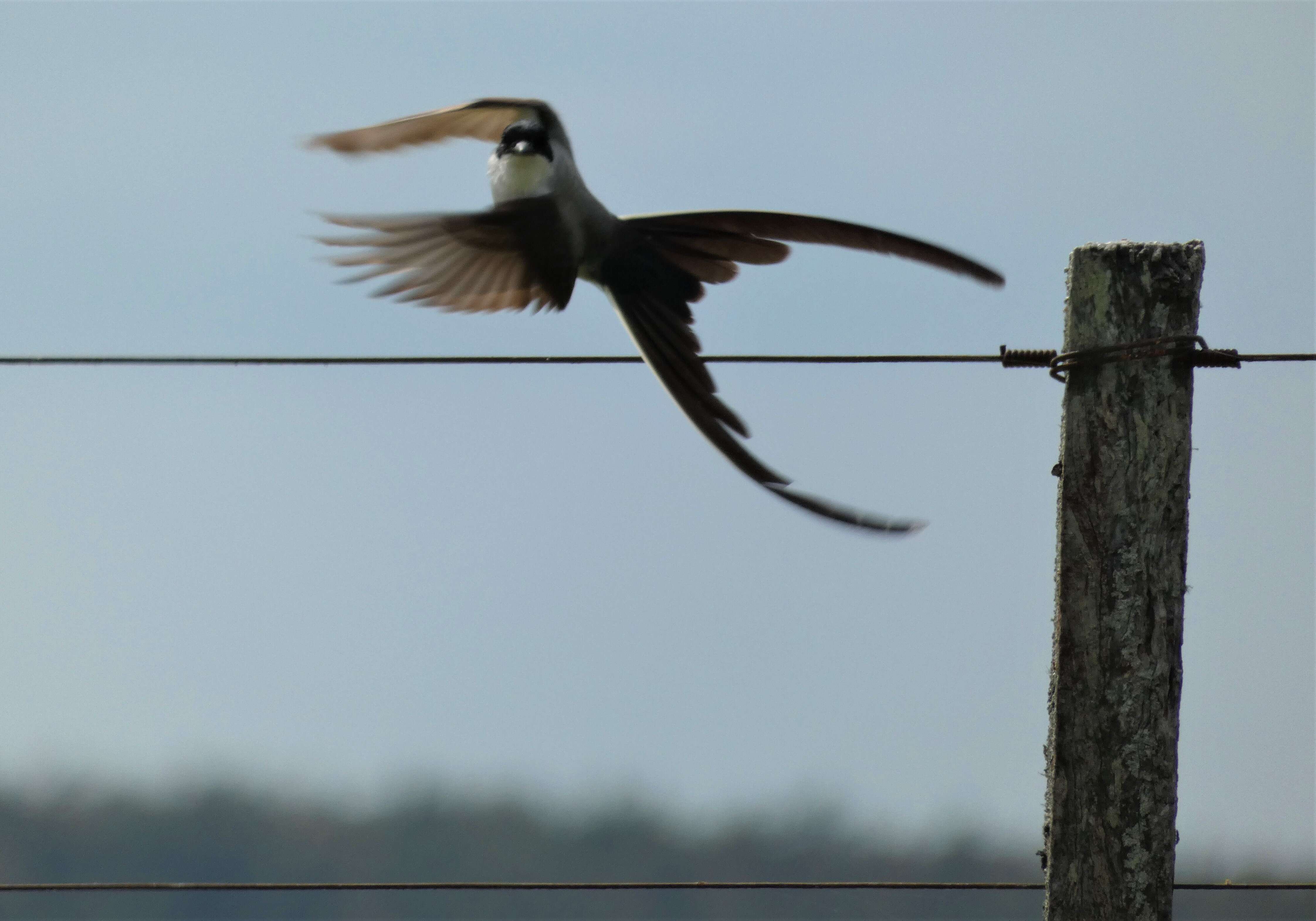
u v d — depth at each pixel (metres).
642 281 8.93
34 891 12.26
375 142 9.30
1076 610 10.88
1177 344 10.74
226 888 12.33
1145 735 10.70
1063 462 11.02
